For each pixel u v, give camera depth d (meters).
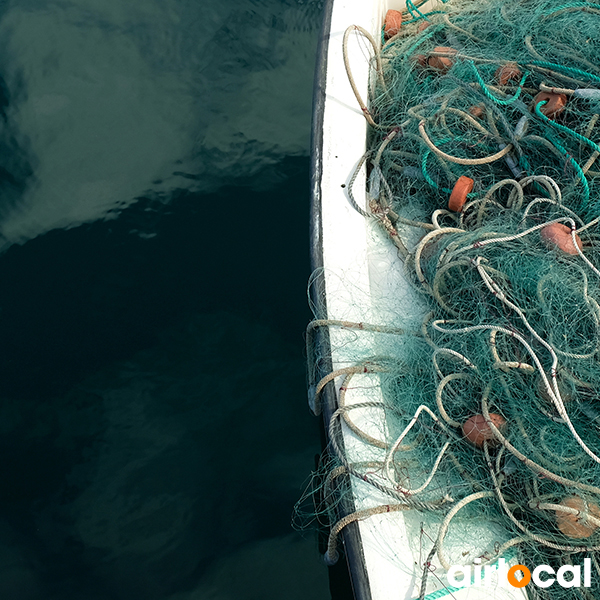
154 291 2.71
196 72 3.28
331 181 2.40
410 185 2.47
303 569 2.23
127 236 2.84
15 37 3.34
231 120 3.15
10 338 2.62
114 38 3.36
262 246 2.81
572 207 2.27
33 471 2.39
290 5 3.51
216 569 2.24
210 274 2.75
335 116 2.52
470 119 2.41
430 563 1.87
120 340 2.62
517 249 2.16
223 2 3.50
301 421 2.46
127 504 2.34
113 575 2.24
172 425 2.47
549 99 2.37
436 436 2.06
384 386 2.10
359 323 2.16
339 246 2.29
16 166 2.99
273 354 2.58
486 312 2.11
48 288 2.72
